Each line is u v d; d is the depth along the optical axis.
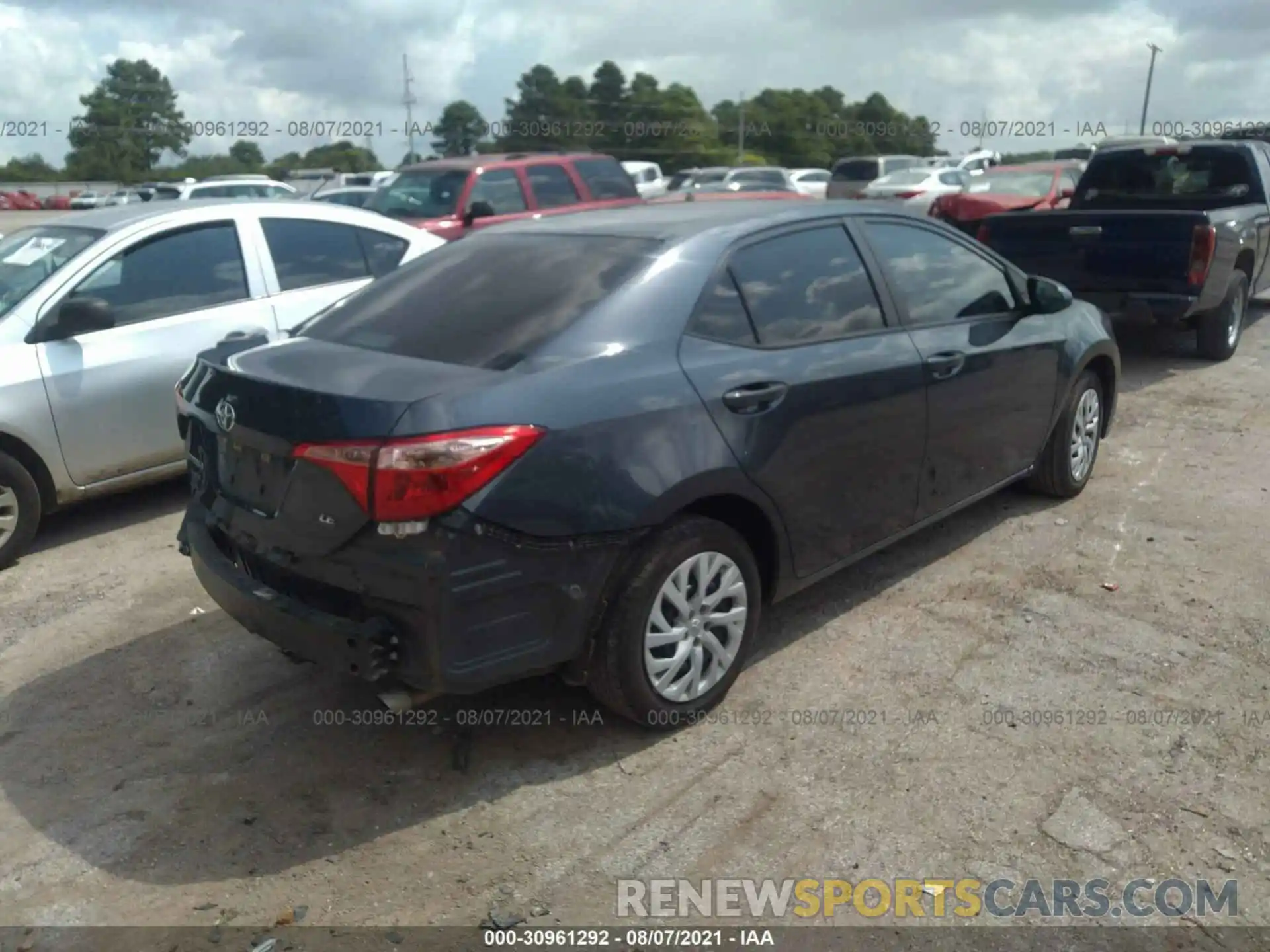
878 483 4.53
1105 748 3.77
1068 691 4.14
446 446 3.18
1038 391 5.51
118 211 6.48
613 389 3.56
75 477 5.82
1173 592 4.96
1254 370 9.48
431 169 12.53
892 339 4.59
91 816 3.54
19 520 5.60
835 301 4.45
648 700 3.76
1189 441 7.31
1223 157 10.52
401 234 7.33
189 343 6.11
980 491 5.24
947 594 4.99
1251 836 3.32
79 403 5.73
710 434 3.76
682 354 3.81
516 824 3.45
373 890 3.17
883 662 4.38
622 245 4.12
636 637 3.66
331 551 3.31
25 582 5.43
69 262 5.85
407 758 3.81
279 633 3.50
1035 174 16.36
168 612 5.03
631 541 3.57
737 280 4.11
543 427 3.36
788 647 4.52
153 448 6.06
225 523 3.71
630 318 3.78
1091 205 11.32
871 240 4.73
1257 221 9.88
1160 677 4.23
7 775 3.78
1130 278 8.82
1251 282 10.14
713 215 4.42
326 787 3.66
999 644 4.51
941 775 3.64
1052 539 5.61
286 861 3.30
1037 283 5.47
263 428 3.46
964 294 5.14
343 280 6.88
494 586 3.29
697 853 3.30
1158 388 8.88
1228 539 5.56
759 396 3.91
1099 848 3.28
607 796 3.57
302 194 24.08
